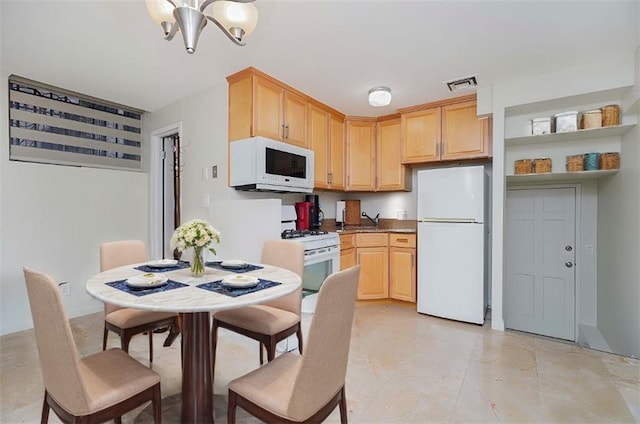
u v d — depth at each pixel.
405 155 3.63
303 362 1.09
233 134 2.83
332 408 1.25
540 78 2.75
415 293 3.53
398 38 2.17
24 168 2.94
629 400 1.85
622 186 2.76
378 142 4.02
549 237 3.57
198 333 1.58
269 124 2.83
